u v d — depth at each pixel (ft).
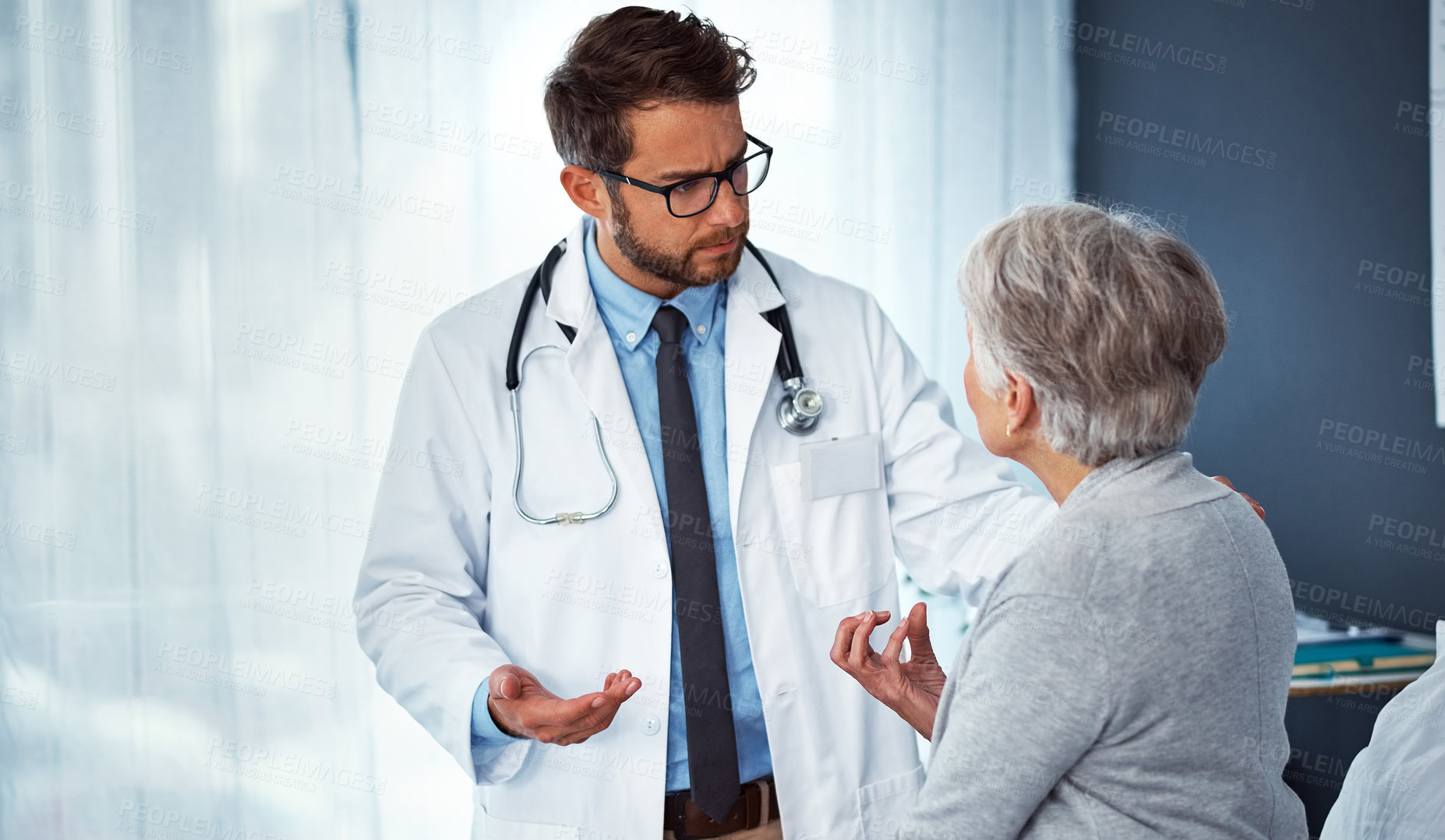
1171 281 2.46
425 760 7.65
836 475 4.33
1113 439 2.50
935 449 4.53
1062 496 2.79
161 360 7.00
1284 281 8.25
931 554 4.60
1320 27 7.91
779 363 4.35
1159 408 2.48
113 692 6.89
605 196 3.92
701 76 3.59
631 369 4.27
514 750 3.92
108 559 6.88
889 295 9.21
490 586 4.26
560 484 4.12
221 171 7.13
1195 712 2.35
